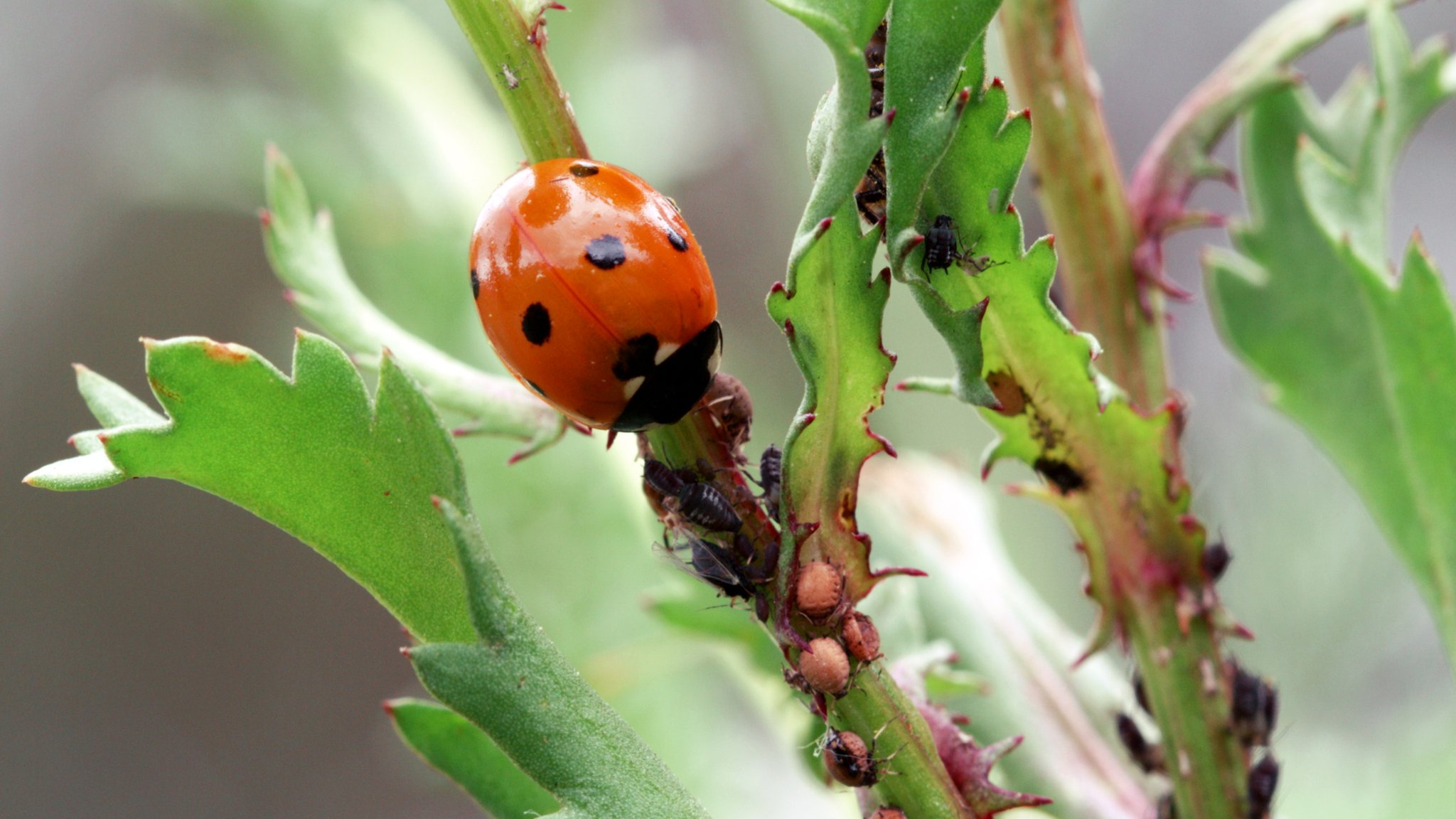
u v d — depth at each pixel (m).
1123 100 0.24
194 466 0.08
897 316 0.14
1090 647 0.09
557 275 0.08
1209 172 0.09
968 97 0.08
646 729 0.13
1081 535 0.09
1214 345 0.18
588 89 0.16
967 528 0.11
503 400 0.08
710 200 0.22
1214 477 0.12
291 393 0.08
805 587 0.08
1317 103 0.10
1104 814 0.10
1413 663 0.12
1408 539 0.09
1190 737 0.09
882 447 0.08
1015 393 0.09
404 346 0.09
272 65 0.16
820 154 0.08
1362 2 0.09
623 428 0.08
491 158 0.14
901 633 0.09
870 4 0.07
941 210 0.08
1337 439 0.10
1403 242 0.21
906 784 0.08
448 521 0.08
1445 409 0.09
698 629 0.10
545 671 0.08
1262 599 0.12
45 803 0.31
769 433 0.16
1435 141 0.22
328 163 0.14
